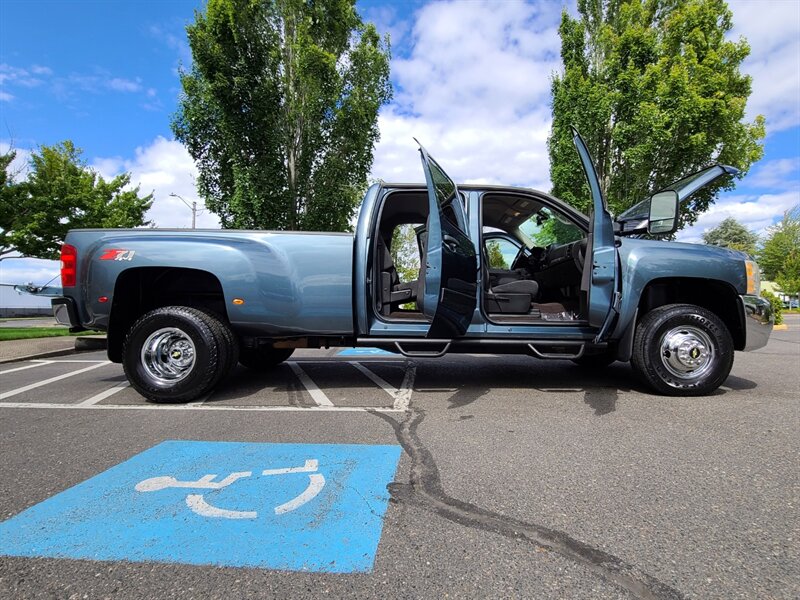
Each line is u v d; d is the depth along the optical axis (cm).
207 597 153
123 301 414
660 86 1096
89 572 166
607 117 1130
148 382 404
